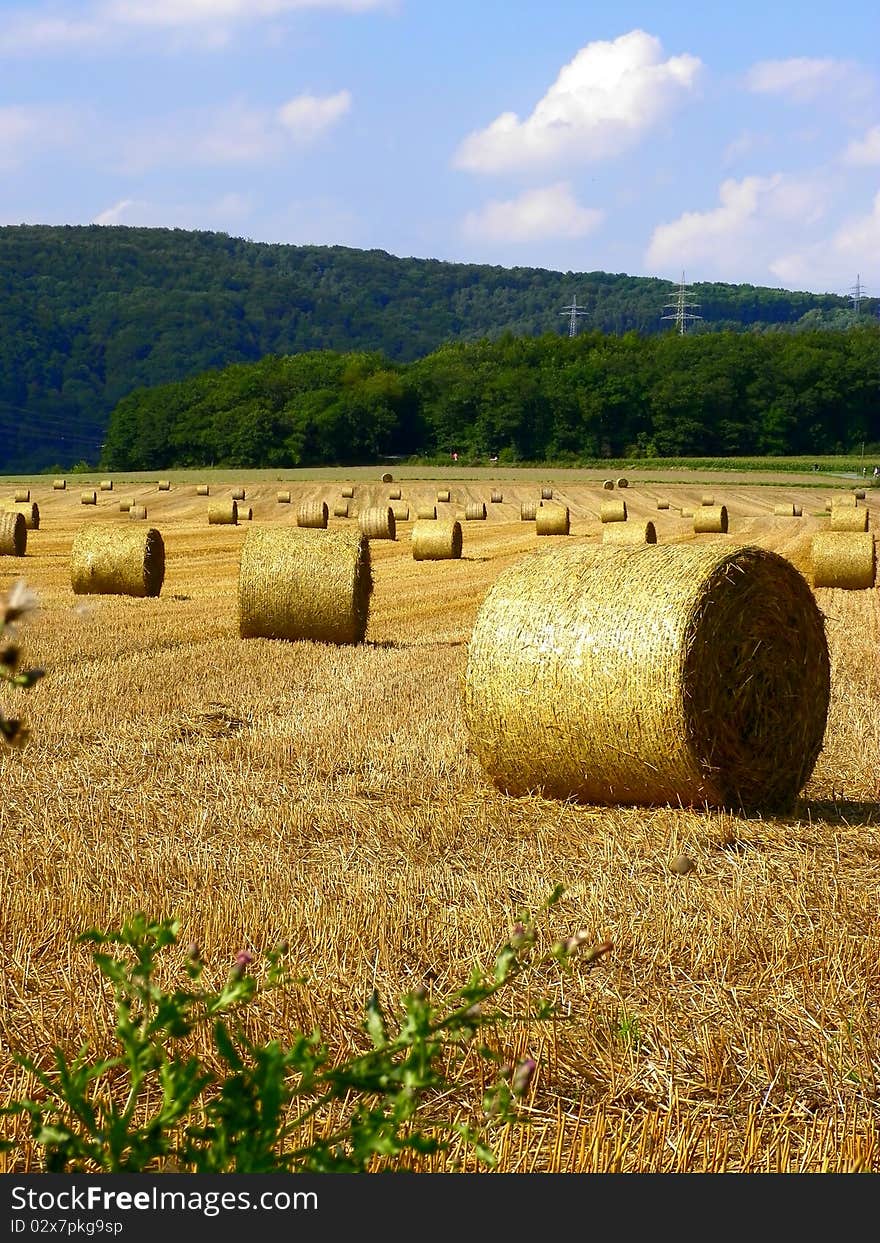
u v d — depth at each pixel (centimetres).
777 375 15288
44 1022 691
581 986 754
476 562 4378
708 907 906
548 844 1080
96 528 3111
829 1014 730
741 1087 649
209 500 8619
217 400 16012
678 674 1155
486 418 15875
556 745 1205
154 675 1912
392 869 1005
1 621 222
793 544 5275
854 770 1414
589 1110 623
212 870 982
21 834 1081
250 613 2330
